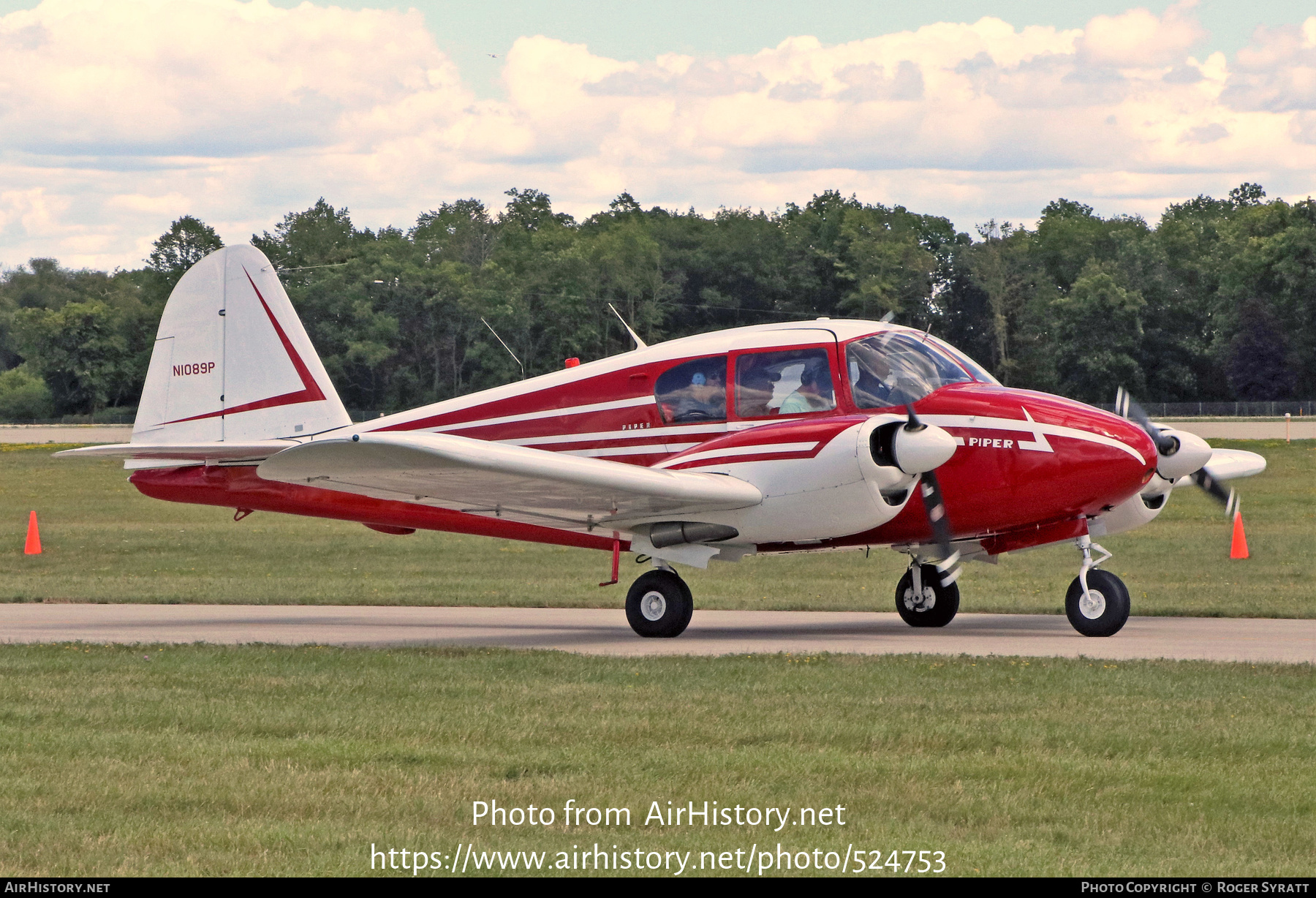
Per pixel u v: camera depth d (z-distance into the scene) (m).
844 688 26.97
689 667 29.78
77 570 62.28
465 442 32.78
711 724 23.75
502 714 24.83
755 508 35.59
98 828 18.05
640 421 38.62
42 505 100.88
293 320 44.19
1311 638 35.47
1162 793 19.23
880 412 36.31
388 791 19.67
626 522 37.53
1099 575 36.72
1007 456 35.59
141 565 64.25
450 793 19.53
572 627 41.16
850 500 34.56
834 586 53.62
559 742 22.59
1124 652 32.47
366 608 48.22
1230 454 44.00
